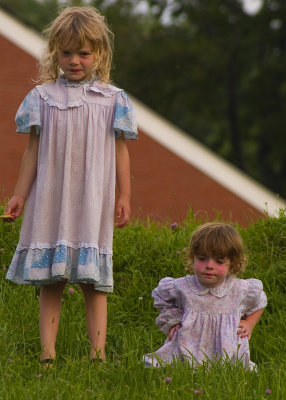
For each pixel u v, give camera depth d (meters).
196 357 9.32
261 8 61.84
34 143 9.52
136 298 11.48
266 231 12.75
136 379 8.69
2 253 12.10
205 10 62.34
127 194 9.55
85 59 9.36
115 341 10.37
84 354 9.86
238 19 62.09
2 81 31.89
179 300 9.52
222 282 9.46
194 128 66.12
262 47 62.34
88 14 9.46
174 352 9.39
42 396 8.06
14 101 31.97
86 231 9.16
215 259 9.26
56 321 9.48
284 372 8.96
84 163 9.33
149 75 60.94
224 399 8.21
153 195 32.09
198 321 9.39
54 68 9.52
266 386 8.65
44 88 9.50
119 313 11.12
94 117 9.39
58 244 9.16
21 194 9.45
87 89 9.45
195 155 32.53
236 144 62.03
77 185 9.29
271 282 11.70
